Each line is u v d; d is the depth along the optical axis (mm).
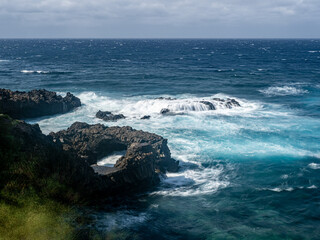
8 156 21438
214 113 49625
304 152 34375
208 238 20328
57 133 32969
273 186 27266
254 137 38781
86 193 23062
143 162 25844
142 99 59438
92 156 29234
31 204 19844
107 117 45969
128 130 34656
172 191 26000
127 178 25109
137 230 20766
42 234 18438
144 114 48719
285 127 42906
